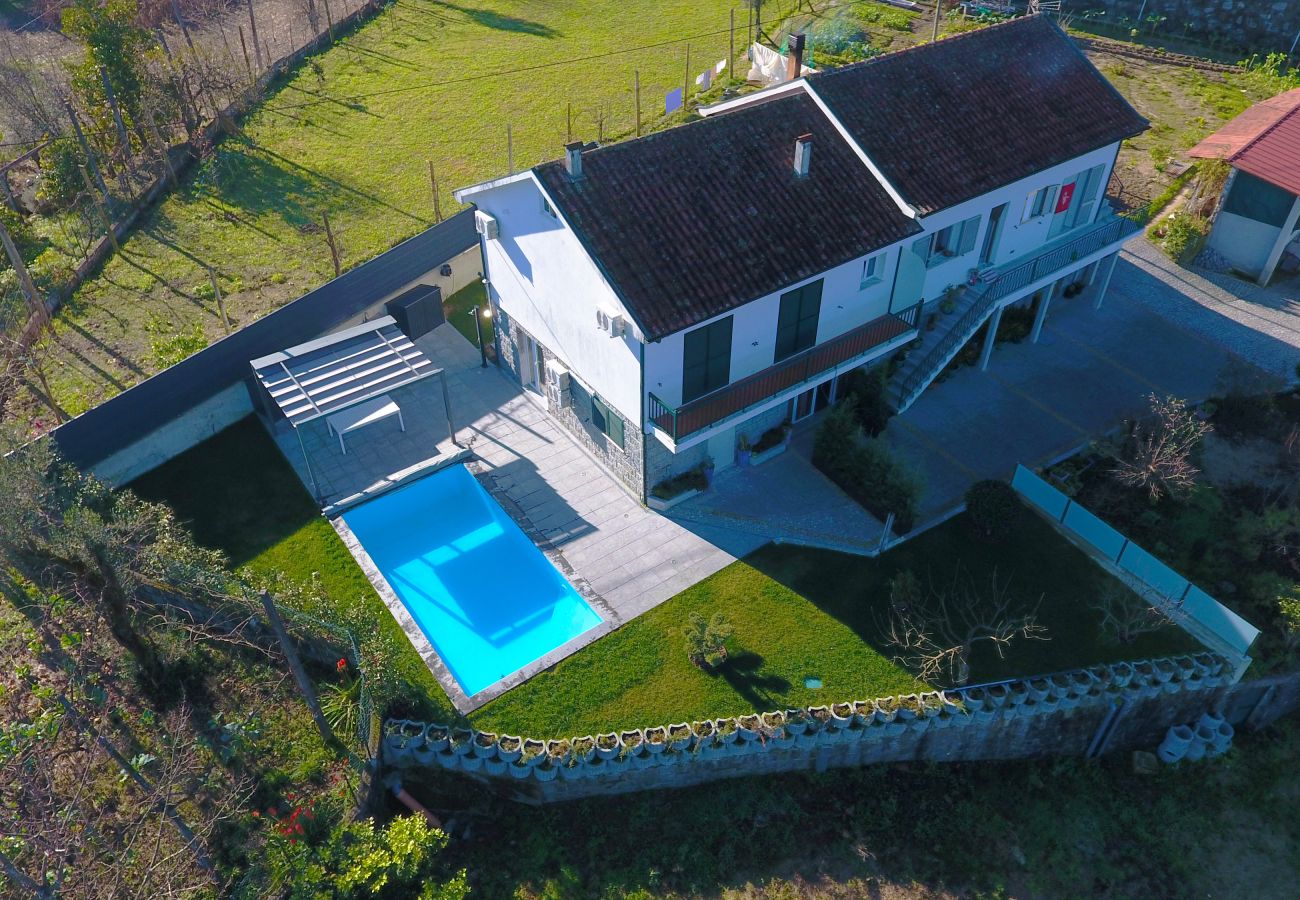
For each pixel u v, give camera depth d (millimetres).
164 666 20219
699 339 21734
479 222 25203
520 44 50281
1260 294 30953
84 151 36312
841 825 19516
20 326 29531
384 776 19250
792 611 21766
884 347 24422
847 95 24516
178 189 37812
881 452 23359
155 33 46750
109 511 21938
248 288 32281
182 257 33969
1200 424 24750
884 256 24062
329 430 26875
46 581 20312
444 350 30188
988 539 23172
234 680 20359
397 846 17500
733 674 20500
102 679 20172
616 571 22797
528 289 25109
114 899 15609
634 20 52844
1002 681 20203
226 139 41094
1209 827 20000
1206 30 47781
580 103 43906
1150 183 35781
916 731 19844
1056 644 20984
